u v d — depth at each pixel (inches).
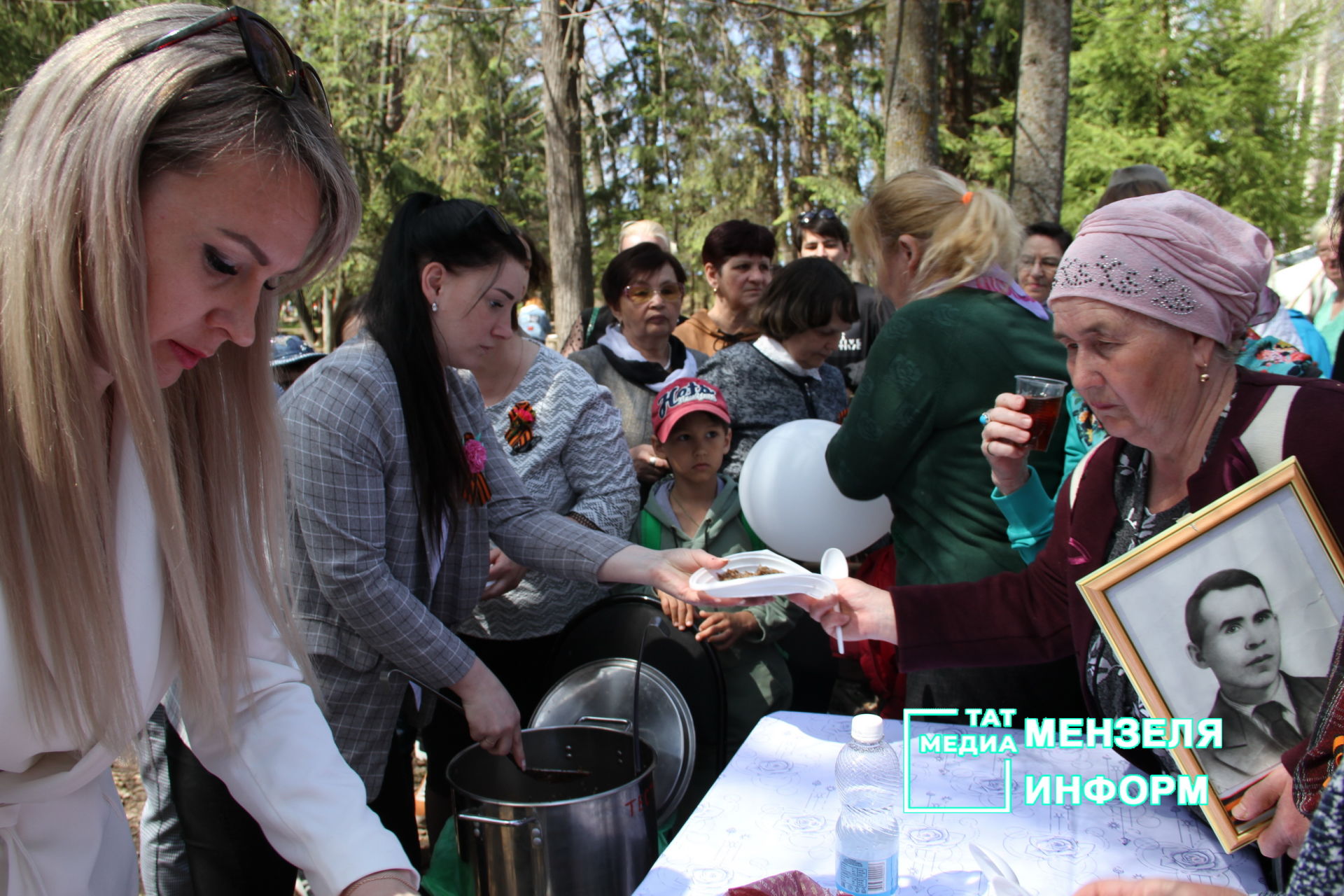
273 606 47.4
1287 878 46.0
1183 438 49.7
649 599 91.4
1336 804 25.1
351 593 67.2
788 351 119.8
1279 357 74.1
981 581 62.7
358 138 533.6
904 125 213.5
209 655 41.9
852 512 92.0
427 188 563.5
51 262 32.1
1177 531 45.9
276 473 46.5
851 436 77.6
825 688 109.3
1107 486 54.8
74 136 31.8
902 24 210.7
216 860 67.5
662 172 685.9
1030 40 222.5
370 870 43.7
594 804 61.7
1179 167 522.3
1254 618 45.3
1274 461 46.3
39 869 41.6
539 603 99.7
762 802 55.8
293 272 41.6
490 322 74.0
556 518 82.3
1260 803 45.3
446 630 70.9
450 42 526.9
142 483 40.5
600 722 81.0
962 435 72.5
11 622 35.9
